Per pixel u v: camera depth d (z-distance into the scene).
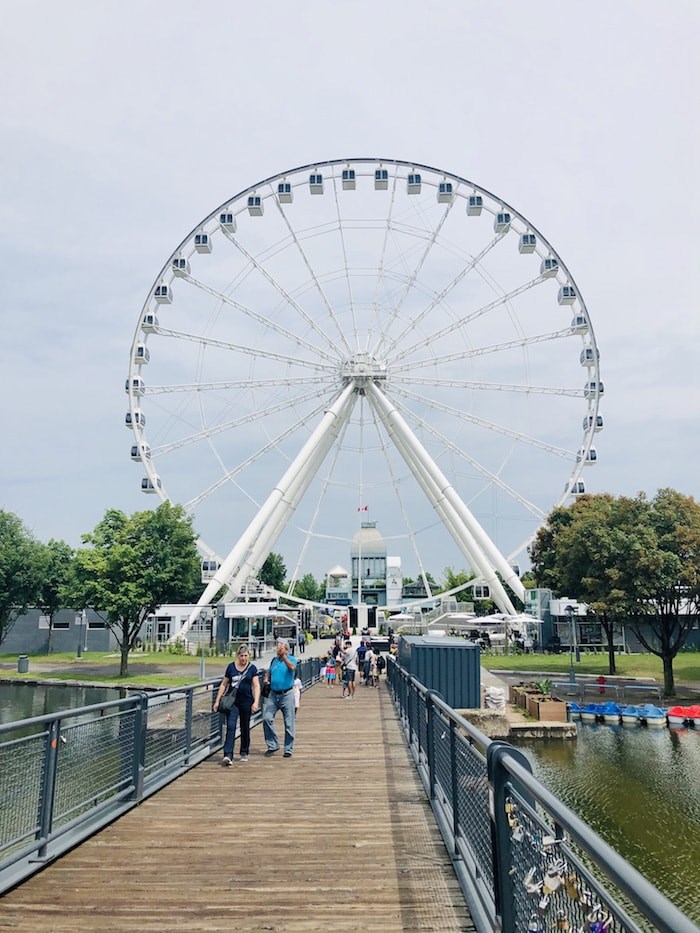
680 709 30.89
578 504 59.19
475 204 48.62
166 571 47.00
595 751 25.94
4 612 62.84
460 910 6.34
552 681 40.19
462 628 64.31
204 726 14.52
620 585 40.59
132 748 10.20
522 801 4.45
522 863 4.49
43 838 7.51
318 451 53.22
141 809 9.96
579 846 3.05
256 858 7.80
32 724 7.23
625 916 2.67
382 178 47.59
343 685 28.89
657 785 21.44
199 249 49.50
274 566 112.69
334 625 79.00
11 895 6.71
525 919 4.38
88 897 6.66
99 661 54.91
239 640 58.06
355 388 54.09
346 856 7.86
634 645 62.09
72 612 67.19
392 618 60.81
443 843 8.31
